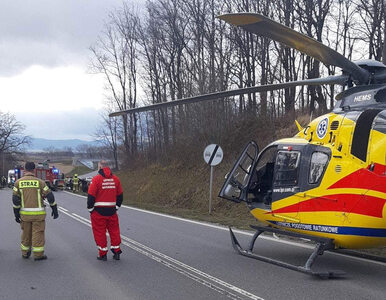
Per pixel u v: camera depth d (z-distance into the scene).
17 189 8.87
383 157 6.56
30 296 6.42
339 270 7.71
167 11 37.44
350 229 6.73
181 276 7.50
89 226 14.15
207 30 33.28
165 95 39.91
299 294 6.34
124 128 48.66
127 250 9.88
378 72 6.93
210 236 11.84
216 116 27.41
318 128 7.67
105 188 8.80
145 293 6.53
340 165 6.98
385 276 7.35
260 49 28.83
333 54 6.27
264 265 8.24
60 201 26.48
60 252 9.72
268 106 26.27
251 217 16.86
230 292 6.51
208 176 24.55
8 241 11.23
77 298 6.32
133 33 46.06
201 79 29.02
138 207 22.53
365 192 6.60
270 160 9.20
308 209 7.42
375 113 6.77
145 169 36.00
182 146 30.27
